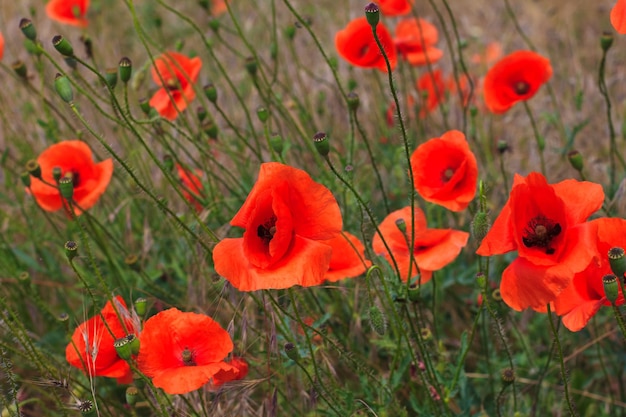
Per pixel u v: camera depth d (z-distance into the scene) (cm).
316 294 149
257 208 124
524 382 148
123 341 126
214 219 155
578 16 235
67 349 133
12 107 186
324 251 124
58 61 200
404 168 156
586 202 126
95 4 213
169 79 156
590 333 151
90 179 151
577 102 166
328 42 208
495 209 163
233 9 234
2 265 160
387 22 222
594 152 175
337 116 178
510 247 126
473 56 209
